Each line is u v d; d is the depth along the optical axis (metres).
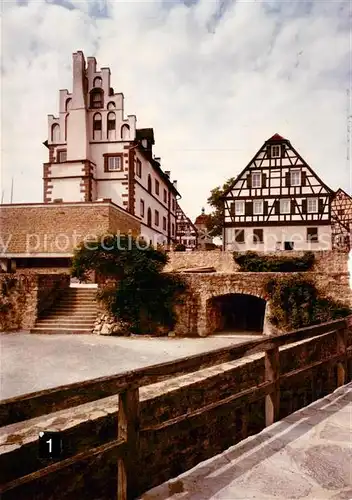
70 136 31.19
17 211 25.70
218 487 2.80
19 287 17.72
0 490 2.03
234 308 21.66
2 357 12.32
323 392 6.84
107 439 3.57
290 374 4.32
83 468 3.36
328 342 7.24
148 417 4.05
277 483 2.85
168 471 4.18
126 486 2.61
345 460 3.21
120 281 17.53
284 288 16.86
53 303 19.00
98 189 31.38
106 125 31.55
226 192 31.59
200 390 4.83
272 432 3.74
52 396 2.27
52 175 30.95
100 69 31.94
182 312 17.47
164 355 12.96
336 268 22.09
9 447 2.88
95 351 13.44
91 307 18.59
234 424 5.23
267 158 31.06
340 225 34.84
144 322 17.23
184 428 3.10
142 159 33.91
